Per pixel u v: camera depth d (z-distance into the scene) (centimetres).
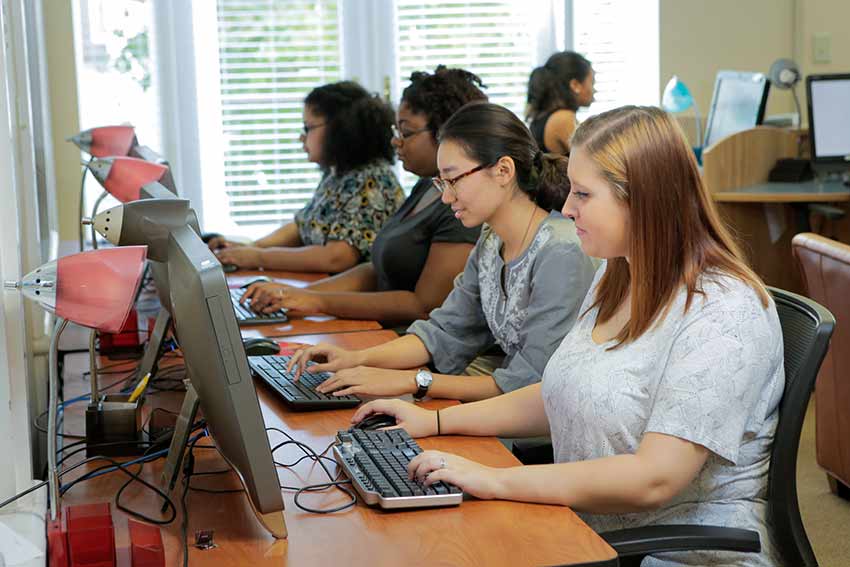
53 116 400
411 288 289
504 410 172
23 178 211
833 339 283
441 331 221
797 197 406
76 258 126
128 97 458
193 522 134
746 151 439
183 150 474
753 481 152
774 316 148
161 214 138
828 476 308
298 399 184
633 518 153
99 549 113
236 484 148
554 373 161
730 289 145
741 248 166
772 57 542
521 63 511
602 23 523
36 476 184
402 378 193
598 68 528
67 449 167
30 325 213
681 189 147
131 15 452
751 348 142
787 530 151
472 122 200
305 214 374
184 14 465
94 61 448
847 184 430
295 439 168
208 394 127
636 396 150
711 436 140
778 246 446
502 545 125
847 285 269
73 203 407
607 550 124
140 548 114
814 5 532
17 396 142
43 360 231
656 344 149
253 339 226
